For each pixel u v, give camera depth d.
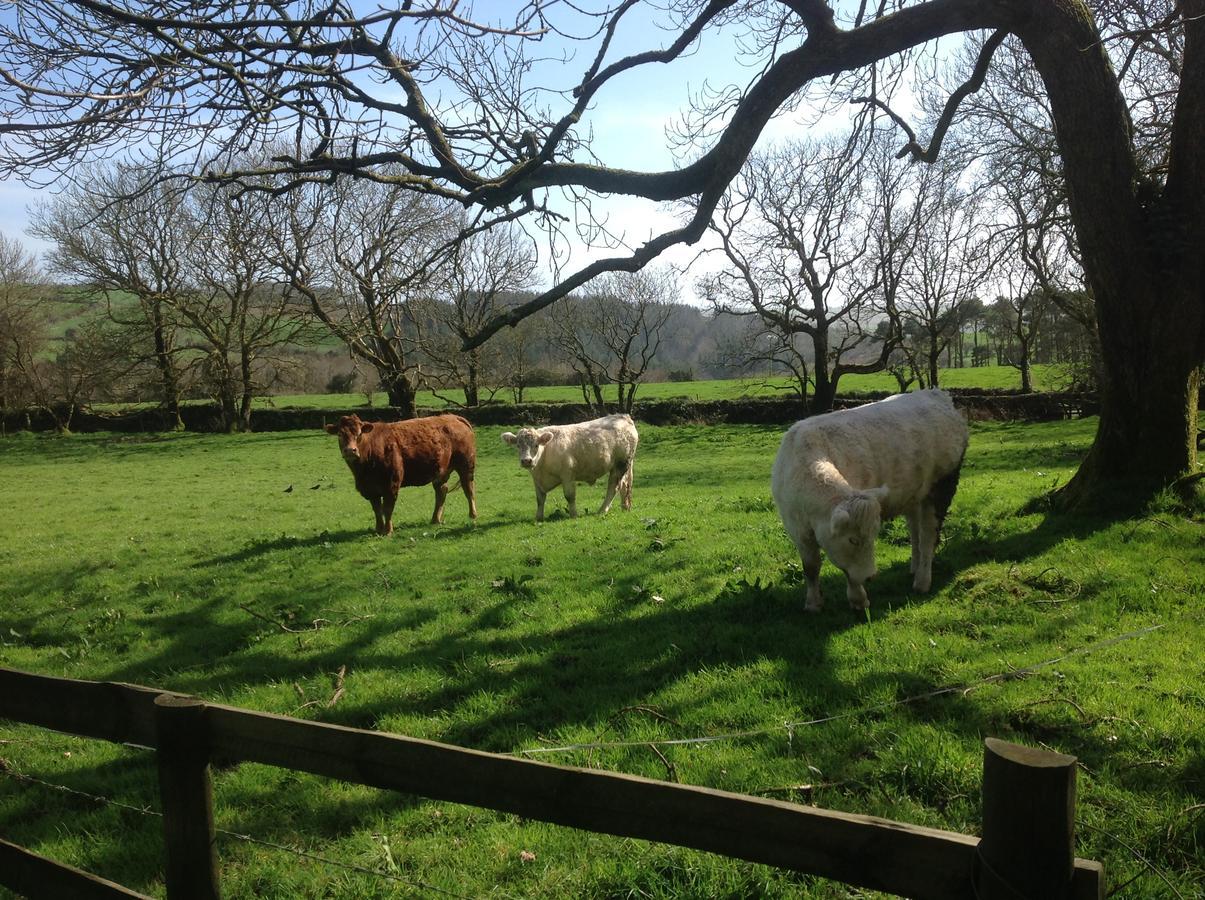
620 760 5.12
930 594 7.71
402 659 7.56
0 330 53.00
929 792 4.54
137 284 45.00
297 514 19.66
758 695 5.88
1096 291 9.03
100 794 5.53
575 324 48.00
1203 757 4.55
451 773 2.57
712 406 45.72
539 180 7.86
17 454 41.56
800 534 7.35
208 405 53.41
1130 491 8.94
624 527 12.44
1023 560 8.16
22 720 3.38
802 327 42.91
